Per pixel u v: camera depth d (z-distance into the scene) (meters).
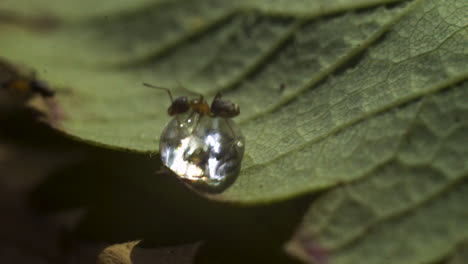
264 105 0.05
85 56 0.06
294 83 0.05
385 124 0.05
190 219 0.05
